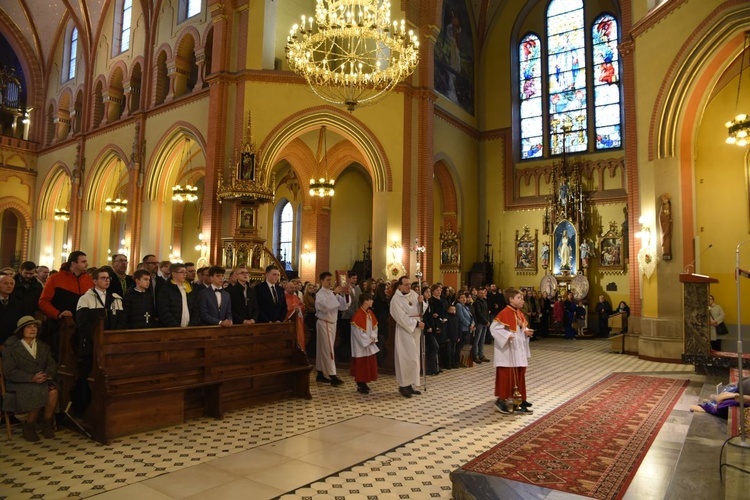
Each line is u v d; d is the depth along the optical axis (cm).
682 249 1404
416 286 1213
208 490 489
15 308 718
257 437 663
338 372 1190
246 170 1747
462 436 675
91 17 2833
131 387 684
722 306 1437
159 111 2297
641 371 1229
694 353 1164
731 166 1455
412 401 886
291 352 924
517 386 796
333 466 559
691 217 1412
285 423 734
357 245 2572
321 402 874
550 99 2550
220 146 1870
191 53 2306
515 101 2619
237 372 824
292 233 2688
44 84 3228
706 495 406
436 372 1180
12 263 3134
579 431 684
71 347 717
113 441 643
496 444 638
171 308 784
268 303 952
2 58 3319
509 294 833
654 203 1468
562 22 2538
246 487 498
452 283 2414
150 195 2292
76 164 2767
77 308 702
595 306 2294
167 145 2245
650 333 1454
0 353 657
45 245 3088
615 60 2384
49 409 660
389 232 1875
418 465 565
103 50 2764
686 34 1383
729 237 1443
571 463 550
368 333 952
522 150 2606
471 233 2544
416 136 1959
